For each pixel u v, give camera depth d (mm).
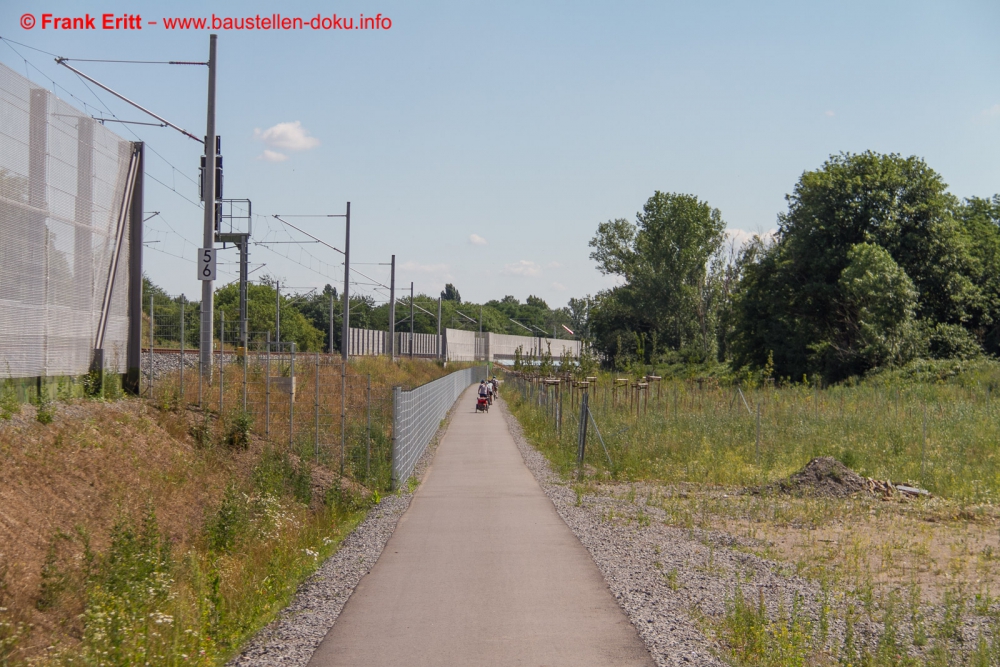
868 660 6391
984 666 6367
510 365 116438
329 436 18594
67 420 11516
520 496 14945
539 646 6523
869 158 53500
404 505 13938
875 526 12789
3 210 10836
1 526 8078
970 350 48500
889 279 46562
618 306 84688
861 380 46406
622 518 12836
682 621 7289
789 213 57000
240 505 10930
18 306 11258
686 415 25594
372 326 120125
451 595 8102
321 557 9938
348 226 42812
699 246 79312
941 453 19328
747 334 59125
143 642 6281
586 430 21609
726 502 14477
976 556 10805
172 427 14109
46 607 7160
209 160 19703
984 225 58594
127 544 8164
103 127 14062
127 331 15195
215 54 19844
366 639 6738
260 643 6699
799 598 8062
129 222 15227
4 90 10828
